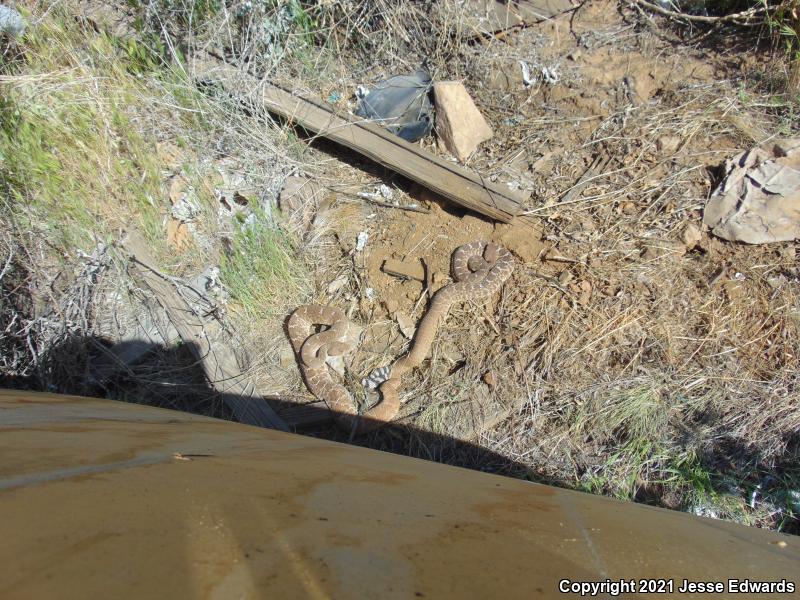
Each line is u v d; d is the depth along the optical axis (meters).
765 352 3.85
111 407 2.85
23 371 4.23
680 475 3.50
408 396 4.26
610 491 3.54
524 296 4.49
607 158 5.12
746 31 5.54
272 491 1.18
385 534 1.01
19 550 0.74
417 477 1.66
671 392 3.80
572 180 5.08
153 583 0.73
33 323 4.29
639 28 5.91
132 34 5.41
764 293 4.07
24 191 4.48
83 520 0.87
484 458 3.86
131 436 1.69
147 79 5.02
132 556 0.79
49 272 4.52
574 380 4.01
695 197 4.63
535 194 5.10
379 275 4.89
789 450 3.46
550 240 4.71
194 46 5.50
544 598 0.83
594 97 5.51
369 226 5.17
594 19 6.08
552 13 6.13
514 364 4.17
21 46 4.85
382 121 5.51
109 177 4.69
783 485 3.36
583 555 1.02
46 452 1.26
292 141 5.44
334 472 1.50
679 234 4.48
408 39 5.98
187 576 0.77
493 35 5.97
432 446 3.97
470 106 5.42
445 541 1.01
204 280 4.71
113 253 4.61
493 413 4.01
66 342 4.31
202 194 4.86
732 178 4.46
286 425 4.21
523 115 5.61
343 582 0.81
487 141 5.54
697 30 5.72
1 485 0.97
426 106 5.54
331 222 5.20
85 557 0.76
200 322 4.60
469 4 6.10
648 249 4.46
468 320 4.48
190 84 5.05
